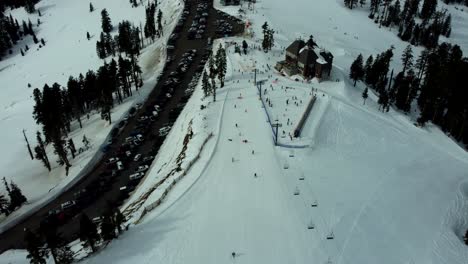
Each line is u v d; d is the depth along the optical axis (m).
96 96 150.50
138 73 173.00
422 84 177.50
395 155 116.81
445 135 139.50
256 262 75.00
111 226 80.94
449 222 91.50
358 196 95.19
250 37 197.25
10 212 108.62
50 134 129.38
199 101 139.75
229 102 135.25
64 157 124.94
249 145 111.00
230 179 97.50
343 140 119.25
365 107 142.88
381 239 82.75
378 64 165.00
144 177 114.19
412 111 157.62
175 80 167.50
